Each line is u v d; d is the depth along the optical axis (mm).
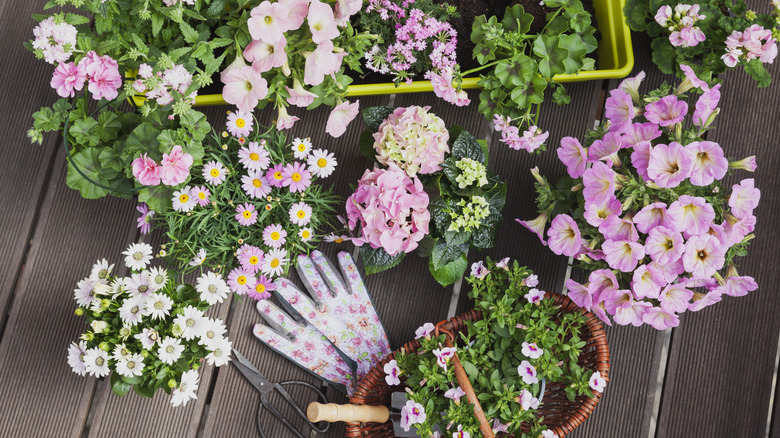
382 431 1557
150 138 1388
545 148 1597
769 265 1641
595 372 1417
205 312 1672
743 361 1626
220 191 1542
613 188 1330
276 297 1681
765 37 1436
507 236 1682
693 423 1621
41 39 1283
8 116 1713
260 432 1630
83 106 1438
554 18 1587
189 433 1641
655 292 1370
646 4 1580
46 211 1692
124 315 1362
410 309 1686
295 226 1576
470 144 1526
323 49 1387
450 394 1384
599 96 1716
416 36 1554
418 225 1473
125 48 1422
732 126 1679
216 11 1395
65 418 1642
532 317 1492
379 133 1514
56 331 1663
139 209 1580
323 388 1682
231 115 1475
